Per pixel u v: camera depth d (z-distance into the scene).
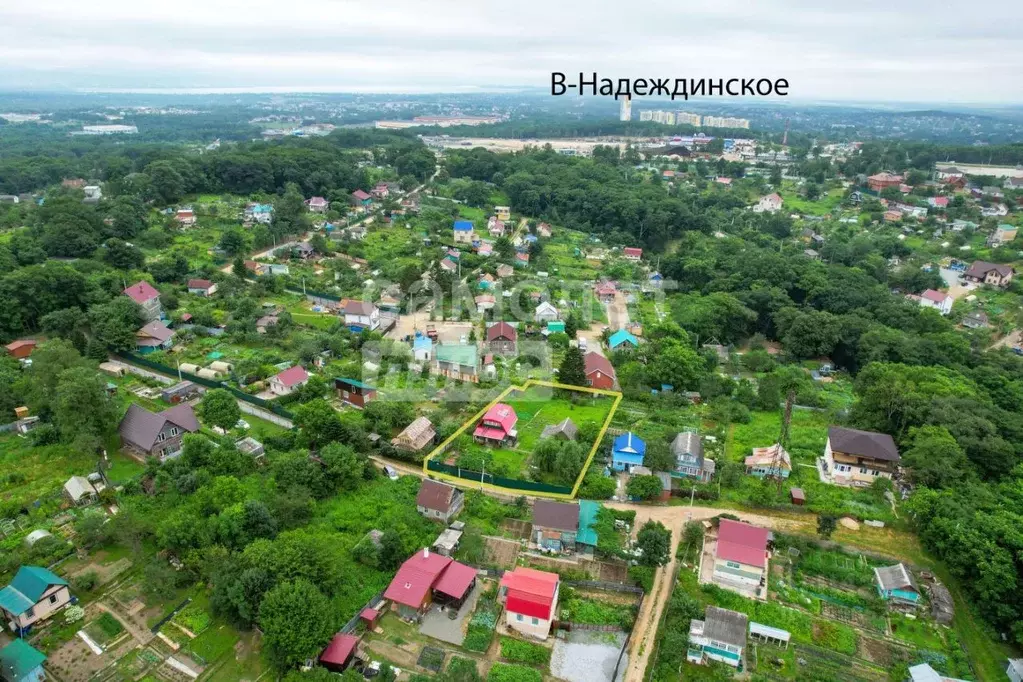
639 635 45.19
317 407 63.25
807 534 55.69
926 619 47.59
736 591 49.44
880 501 60.56
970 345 100.25
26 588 43.03
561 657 43.34
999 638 46.47
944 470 58.91
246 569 43.84
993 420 68.56
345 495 57.44
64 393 59.53
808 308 109.81
